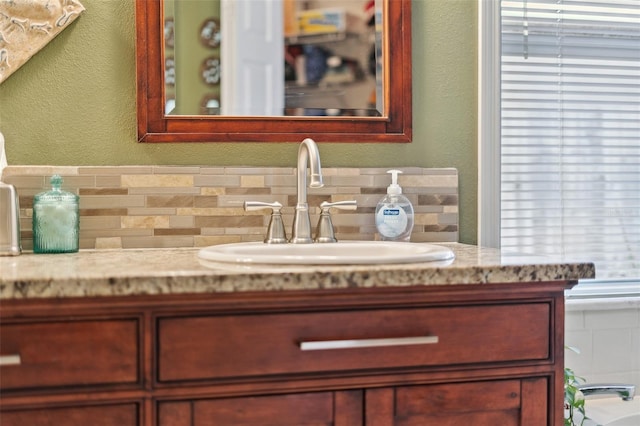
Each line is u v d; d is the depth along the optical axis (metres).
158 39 1.51
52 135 1.49
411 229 1.54
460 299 1.06
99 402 0.94
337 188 1.58
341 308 1.01
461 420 1.06
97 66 1.50
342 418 1.01
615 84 1.81
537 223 1.77
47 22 1.46
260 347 0.98
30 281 0.89
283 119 1.57
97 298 0.92
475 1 1.67
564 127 1.78
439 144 1.66
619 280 1.83
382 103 1.63
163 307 0.95
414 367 1.04
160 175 1.50
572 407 1.55
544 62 1.76
